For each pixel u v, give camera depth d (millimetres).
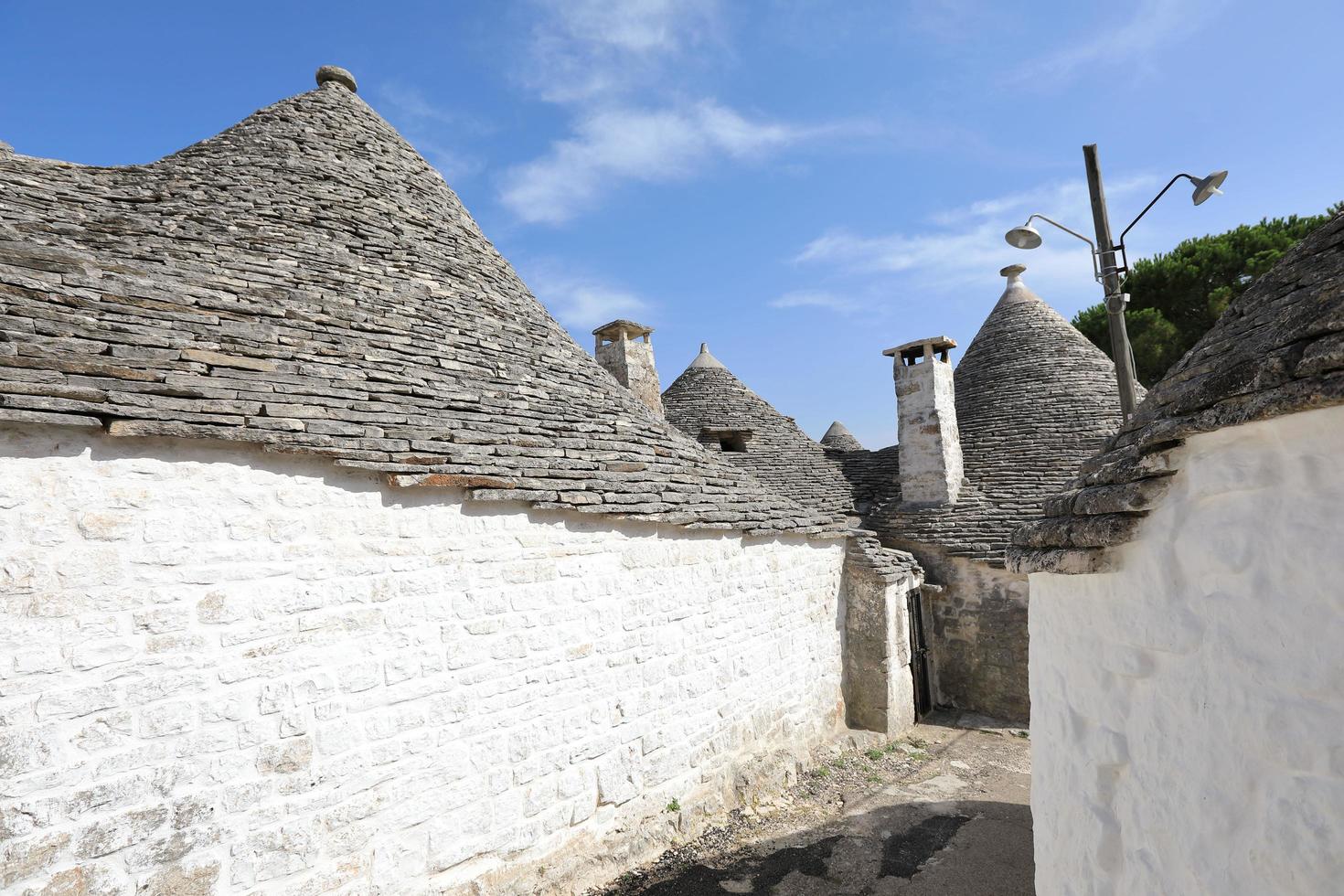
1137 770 2211
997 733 9258
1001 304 13617
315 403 4520
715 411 13742
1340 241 2213
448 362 5906
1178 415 2104
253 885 3936
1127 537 2189
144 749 3650
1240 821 1754
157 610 3738
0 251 4160
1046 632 2975
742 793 6945
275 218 6359
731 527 6992
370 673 4457
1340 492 1574
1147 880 2131
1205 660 1899
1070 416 11344
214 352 4414
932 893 5648
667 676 6363
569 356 7555
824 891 5660
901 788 7586
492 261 8062
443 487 4855
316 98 8273
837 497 12273
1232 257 16281
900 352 11602
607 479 5953
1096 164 5820
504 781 5043
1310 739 1575
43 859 3350
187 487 3885
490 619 5055
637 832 5891
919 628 10172
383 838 4430
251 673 4012
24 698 3350
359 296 5961
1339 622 1542
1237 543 1806
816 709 8453
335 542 4375
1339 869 1486
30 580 3404
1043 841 2965
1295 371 1650
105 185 6086
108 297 4348
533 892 5082
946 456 11000
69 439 3568
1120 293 5715
